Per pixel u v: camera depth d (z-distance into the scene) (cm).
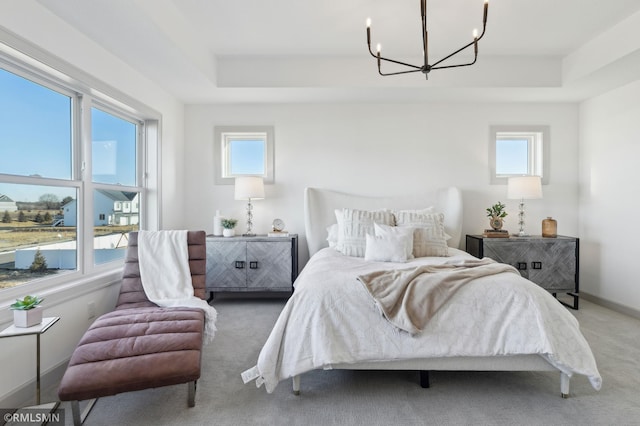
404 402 184
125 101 287
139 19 220
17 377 182
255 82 349
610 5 254
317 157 408
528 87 349
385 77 347
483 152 408
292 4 253
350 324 190
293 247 365
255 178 377
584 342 186
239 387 201
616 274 354
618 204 352
